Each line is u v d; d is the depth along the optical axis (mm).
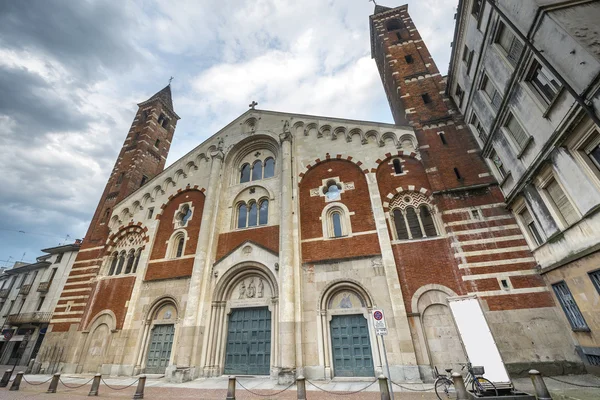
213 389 13750
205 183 24844
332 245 18312
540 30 10664
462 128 19547
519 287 13875
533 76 12047
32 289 34688
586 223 10328
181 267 21203
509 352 12820
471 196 16688
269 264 18594
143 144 32656
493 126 15617
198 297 18672
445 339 14398
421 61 24828
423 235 17359
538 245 13812
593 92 8930
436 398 10562
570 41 9531
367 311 16094
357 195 19781
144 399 11891
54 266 34906
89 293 22875
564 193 11453
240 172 25031
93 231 26938
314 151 22703
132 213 26125
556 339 12547
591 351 11172
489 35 14594
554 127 11016
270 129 25141
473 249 15281
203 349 17562
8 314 35062
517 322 13242
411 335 14742
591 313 10820
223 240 21453
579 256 10805
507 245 14875
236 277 19516
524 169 13617
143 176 31484
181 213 24344
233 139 26203
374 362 14906
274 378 15719
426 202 18328
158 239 23672
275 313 17562
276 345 16609
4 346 31875
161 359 18672
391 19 30469
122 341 19672
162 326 19938
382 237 17391
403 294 15766
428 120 20688
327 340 15953
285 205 19609
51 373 20000
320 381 14633
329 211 19828
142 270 22109
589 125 9484
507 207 15688
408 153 20078
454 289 15117
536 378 8500
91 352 20281
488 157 17297
